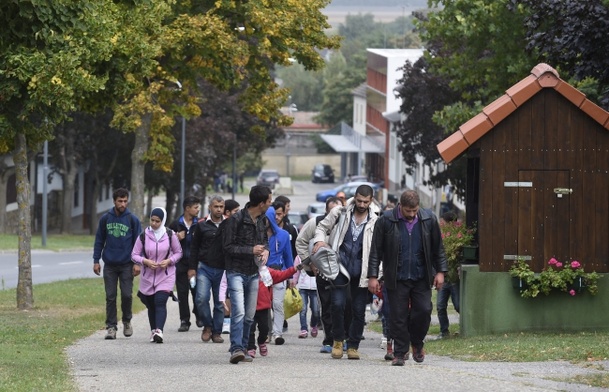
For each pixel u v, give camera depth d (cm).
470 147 3600
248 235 2947
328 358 3148
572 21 4206
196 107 7306
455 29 6469
